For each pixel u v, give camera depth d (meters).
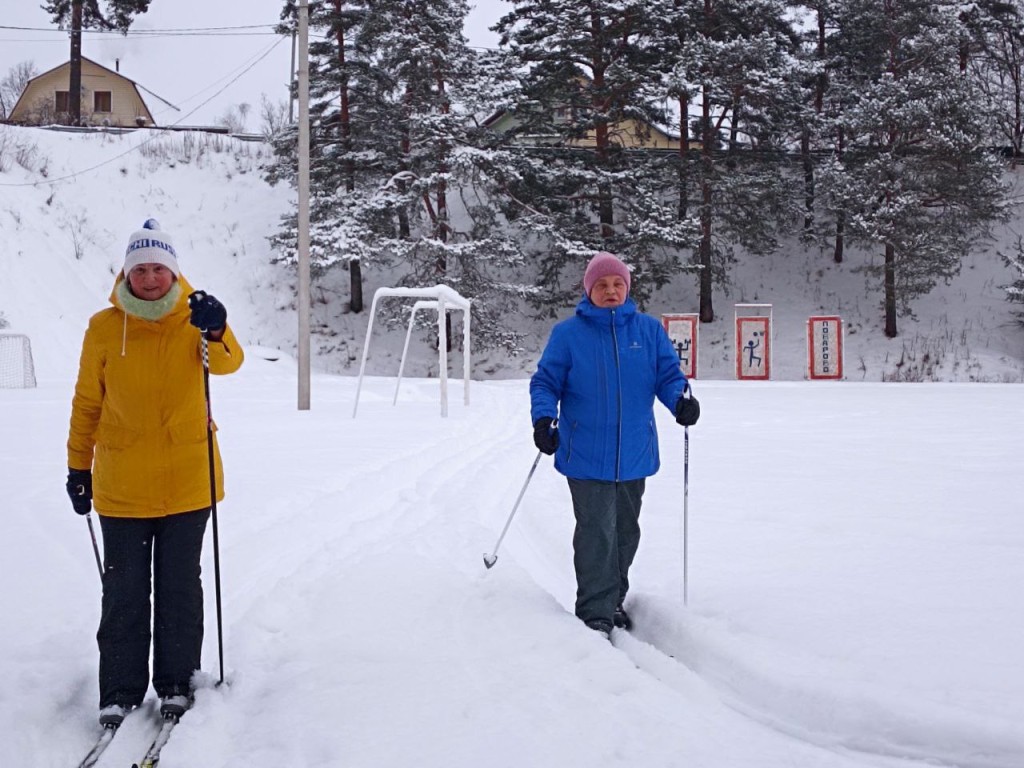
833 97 33.94
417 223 32.91
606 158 32.28
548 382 4.67
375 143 31.45
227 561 5.48
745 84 30.30
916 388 23.05
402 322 31.25
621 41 31.48
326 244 29.92
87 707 3.61
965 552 5.57
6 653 3.97
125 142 35.69
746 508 7.07
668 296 35.19
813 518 6.64
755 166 32.78
